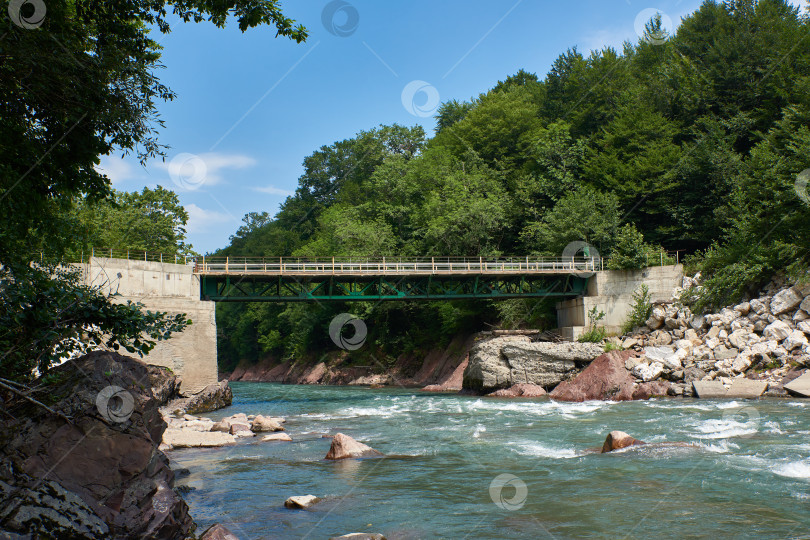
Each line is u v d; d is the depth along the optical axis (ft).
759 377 94.07
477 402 101.35
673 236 152.56
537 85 246.47
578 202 148.66
